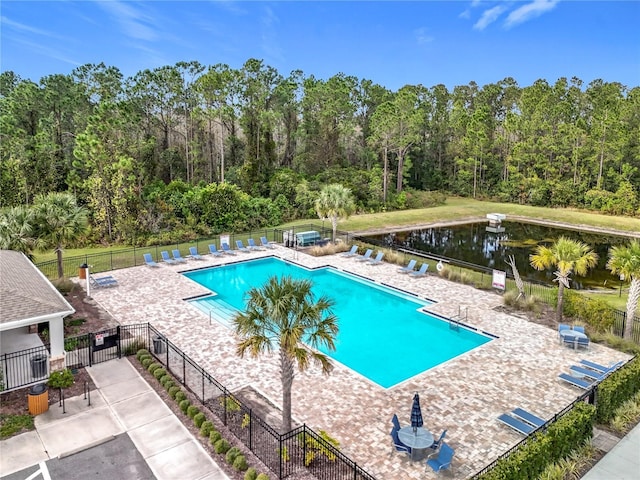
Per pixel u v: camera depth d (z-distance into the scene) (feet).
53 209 73.36
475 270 100.53
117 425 37.91
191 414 38.86
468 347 58.49
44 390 39.27
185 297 73.00
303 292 34.45
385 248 105.70
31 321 42.09
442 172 245.04
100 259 96.43
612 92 229.25
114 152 121.08
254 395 44.14
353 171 190.19
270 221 140.46
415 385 46.80
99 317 63.57
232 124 185.88
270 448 35.47
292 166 202.49
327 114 190.29
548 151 213.87
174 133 187.11
